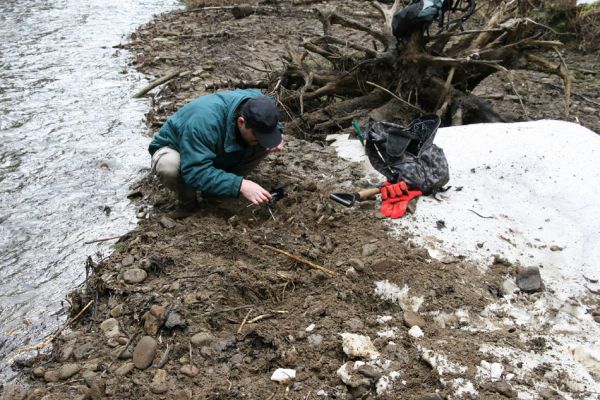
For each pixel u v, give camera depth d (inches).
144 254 135.9
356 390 98.3
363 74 227.8
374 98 224.5
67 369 106.0
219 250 134.8
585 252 130.3
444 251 132.0
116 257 138.3
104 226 159.2
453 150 168.2
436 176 148.7
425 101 223.9
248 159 149.0
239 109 136.5
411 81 217.6
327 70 241.6
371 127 160.2
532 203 145.6
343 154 182.7
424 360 103.0
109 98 262.4
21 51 337.1
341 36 366.9
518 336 111.2
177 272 127.3
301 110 215.8
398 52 219.1
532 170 154.8
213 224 147.6
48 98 260.4
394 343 107.5
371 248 132.0
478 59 207.8
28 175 188.4
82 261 144.3
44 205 170.6
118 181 184.5
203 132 135.5
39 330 121.2
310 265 128.2
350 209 148.3
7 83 279.0
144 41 363.3
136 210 167.2
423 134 158.4
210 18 435.8
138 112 245.3
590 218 137.6
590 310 117.1
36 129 225.0
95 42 364.5
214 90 265.0
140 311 116.6
